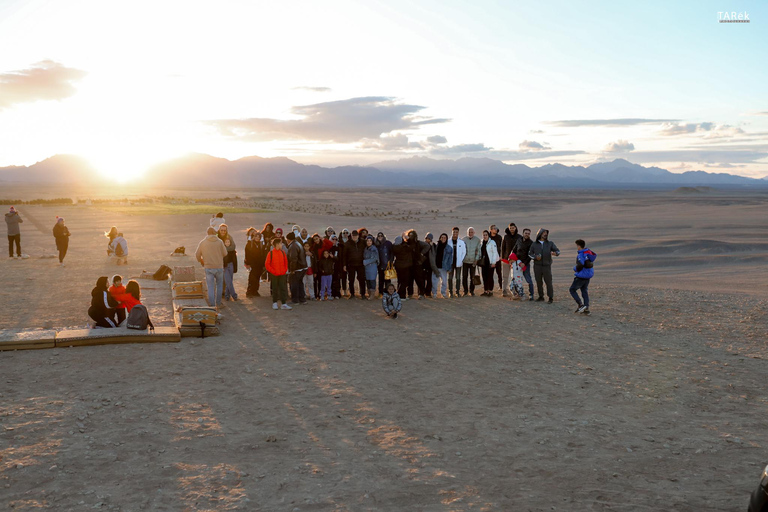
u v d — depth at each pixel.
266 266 14.38
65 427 6.75
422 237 54.34
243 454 6.27
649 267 36.81
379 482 5.67
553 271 33.75
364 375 9.38
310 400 8.12
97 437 6.51
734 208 119.12
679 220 84.25
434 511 5.07
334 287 16.23
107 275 18.89
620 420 7.64
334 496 5.34
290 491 5.42
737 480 5.89
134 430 6.76
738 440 6.98
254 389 8.50
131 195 183.38
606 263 39.00
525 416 7.68
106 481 5.50
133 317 11.03
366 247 16.19
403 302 16.06
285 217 67.38
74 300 14.47
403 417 7.57
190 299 14.13
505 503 5.27
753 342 12.17
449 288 17.08
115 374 8.89
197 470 5.81
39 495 5.16
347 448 6.52
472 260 17.00
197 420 7.20
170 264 22.23
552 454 6.48
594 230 66.94
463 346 11.39
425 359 10.39
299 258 15.15
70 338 10.37
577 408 8.05
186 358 9.94
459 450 6.54
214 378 8.94
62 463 5.81
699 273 33.38
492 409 7.94
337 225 62.75
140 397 7.93
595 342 11.95
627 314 15.00
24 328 11.42
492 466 6.12
